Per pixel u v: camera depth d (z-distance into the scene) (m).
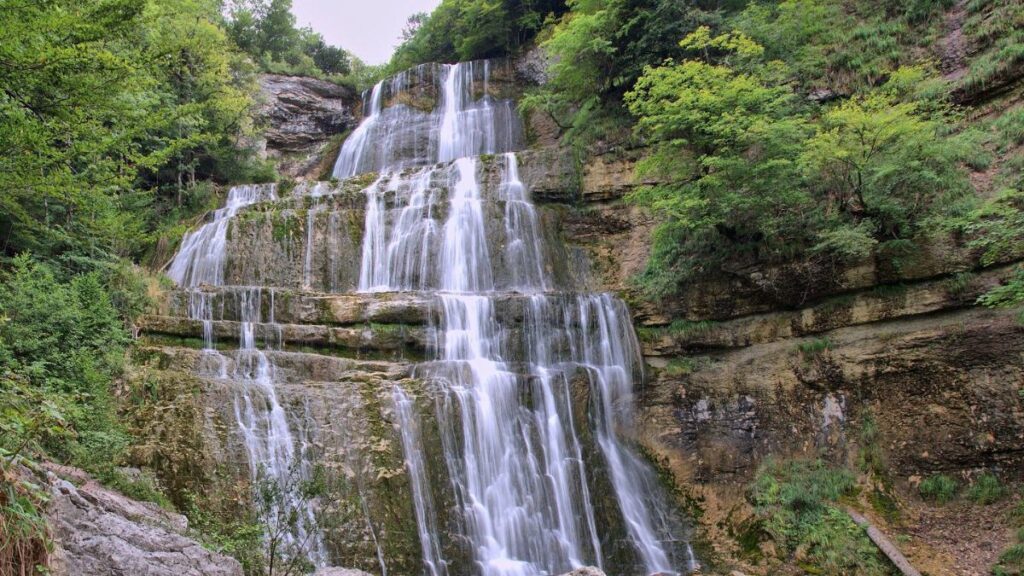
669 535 15.21
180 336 15.70
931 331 14.52
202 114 27.06
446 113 32.78
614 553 14.69
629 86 24.66
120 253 19.33
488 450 14.64
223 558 7.57
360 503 12.30
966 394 13.85
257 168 31.08
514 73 33.75
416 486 13.16
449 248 21.70
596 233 22.91
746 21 21.75
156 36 18.44
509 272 21.59
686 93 16.75
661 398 17.88
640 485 16.25
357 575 9.41
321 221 21.42
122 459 11.03
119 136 10.39
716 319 17.98
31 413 5.98
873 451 14.67
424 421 13.95
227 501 11.40
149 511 9.05
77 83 9.20
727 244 18.05
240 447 12.09
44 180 9.91
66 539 5.96
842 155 15.18
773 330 17.02
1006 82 16.83
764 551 13.66
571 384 16.72
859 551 12.79
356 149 32.91
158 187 26.27
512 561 13.65
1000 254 13.84
